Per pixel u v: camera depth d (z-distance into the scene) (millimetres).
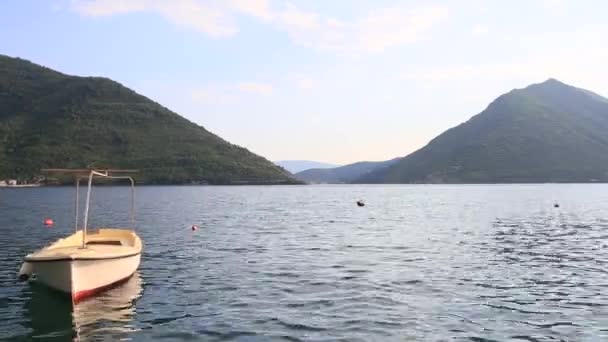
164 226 49438
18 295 20219
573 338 15516
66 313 17828
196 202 99438
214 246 34812
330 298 19953
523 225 50562
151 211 72000
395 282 22859
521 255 30844
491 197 120812
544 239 38969
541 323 16953
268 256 30297
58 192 147500
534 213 67625
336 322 16891
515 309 18562
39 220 54969
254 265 27109
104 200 103812
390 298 20000
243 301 19469
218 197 124312
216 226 49750
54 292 19797
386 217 62500
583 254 31297
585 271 25703
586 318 17531
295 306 18766
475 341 15234
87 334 15711
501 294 20766
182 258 29469
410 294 20656
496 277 24062
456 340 15297
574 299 20016
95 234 27281
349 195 145625
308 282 22812
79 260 18875
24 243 35656
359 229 47125
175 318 17312
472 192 158625
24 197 115938
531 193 142250
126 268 22312
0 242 36188
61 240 23656
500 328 16422
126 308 18469
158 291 21000
